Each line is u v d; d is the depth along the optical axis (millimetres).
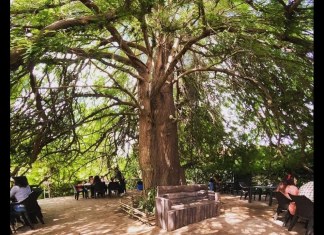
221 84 14344
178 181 11547
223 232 7301
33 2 8516
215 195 9719
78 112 11602
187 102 14289
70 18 8750
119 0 8281
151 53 11633
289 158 10656
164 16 8859
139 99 12172
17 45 6945
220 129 15094
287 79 10539
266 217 8906
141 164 11586
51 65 8258
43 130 9398
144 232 7691
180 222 7891
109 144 15336
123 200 11617
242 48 9688
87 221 9500
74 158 13016
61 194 19203
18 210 8414
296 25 8188
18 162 9430
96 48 9250
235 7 9383
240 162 15492
